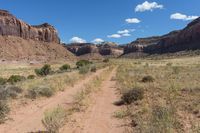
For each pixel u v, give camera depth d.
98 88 24.94
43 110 15.47
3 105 14.05
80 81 32.00
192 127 10.23
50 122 10.80
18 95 20.03
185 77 30.56
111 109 15.40
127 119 12.70
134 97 16.77
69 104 17.28
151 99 16.91
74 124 12.12
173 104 14.44
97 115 13.91
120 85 26.19
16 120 13.22
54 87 23.36
